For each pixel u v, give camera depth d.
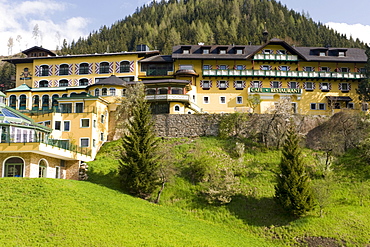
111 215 39.75
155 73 79.94
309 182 46.62
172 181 49.75
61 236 34.03
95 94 72.00
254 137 61.22
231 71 78.75
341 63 82.44
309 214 44.47
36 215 37.16
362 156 55.03
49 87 81.94
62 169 54.91
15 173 48.06
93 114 61.16
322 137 60.69
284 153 47.12
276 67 81.62
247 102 78.88
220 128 62.53
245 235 42.31
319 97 80.75
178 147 59.03
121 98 68.00
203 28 155.62
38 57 82.88
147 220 40.50
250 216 45.25
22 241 32.66
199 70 79.69
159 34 144.12
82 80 81.50
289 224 43.25
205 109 78.31
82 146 59.66
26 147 47.31
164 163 49.97
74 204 40.47
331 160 53.44
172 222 41.69
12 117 51.19
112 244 33.91
